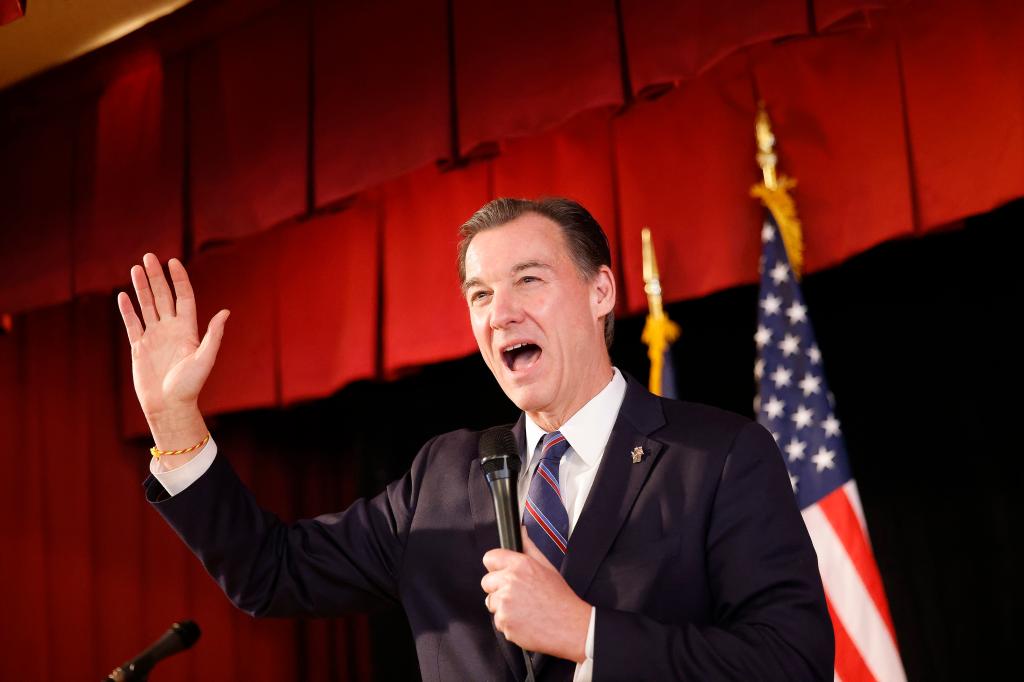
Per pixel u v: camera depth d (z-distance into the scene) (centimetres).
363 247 601
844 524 411
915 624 552
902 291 581
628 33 450
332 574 240
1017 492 534
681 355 645
